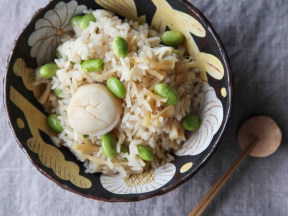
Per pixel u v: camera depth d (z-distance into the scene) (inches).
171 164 9.9
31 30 9.4
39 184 11.6
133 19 10.4
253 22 11.6
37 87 10.1
